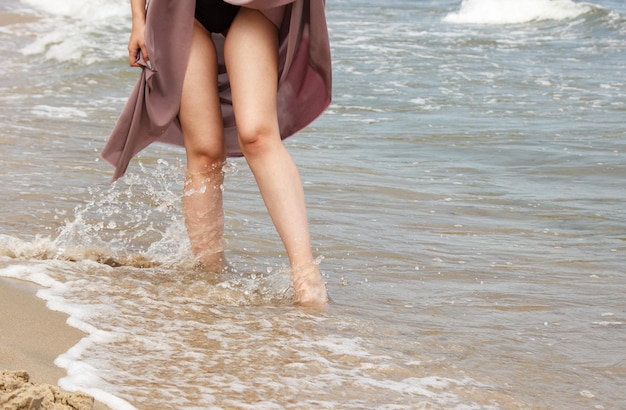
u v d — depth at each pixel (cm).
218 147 395
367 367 297
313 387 276
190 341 308
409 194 599
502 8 1858
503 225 530
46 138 716
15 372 242
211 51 390
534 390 289
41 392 228
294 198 376
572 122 880
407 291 399
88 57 1223
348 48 1421
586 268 445
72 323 312
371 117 912
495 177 662
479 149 758
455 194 604
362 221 526
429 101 1005
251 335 320
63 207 506
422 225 523
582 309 379
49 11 1881
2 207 496
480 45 1521
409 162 709
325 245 471
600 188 630
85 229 463
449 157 730
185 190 404
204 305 353
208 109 391
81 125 791
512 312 373
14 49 1338
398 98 1021
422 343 328
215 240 410
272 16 376
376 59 1315
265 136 372
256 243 466
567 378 301
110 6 1897
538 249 480
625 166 693
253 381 277
